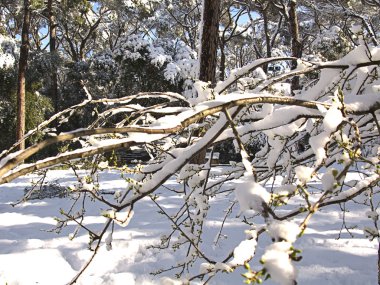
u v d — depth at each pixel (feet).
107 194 27.12
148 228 17.46
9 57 56.59
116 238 16.24
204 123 7.71
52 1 70.79
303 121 6.78
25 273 12.85
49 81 66.08
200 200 6.61
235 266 3.41
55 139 3.51
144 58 59.52
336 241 14.96
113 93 64.34
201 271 3.89
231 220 18.25
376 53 7.23
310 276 12.19
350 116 6.37
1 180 3.31
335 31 43.47
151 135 4.43
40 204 24.13
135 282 12.18
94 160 6.66
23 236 17.20
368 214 6.17
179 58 63.77
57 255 14.47
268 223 3.07
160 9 85.56
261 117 7.08
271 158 7.42
